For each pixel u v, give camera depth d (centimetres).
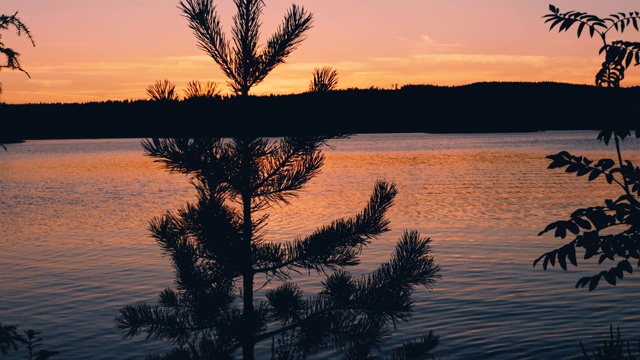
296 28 574
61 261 2530
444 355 1269
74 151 18300
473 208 4150
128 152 17038
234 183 562
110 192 5972
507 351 1291
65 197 5497
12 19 1064
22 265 2455
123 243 2977
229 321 575
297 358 588
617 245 460
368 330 579
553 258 472
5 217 4131
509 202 4478
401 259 600
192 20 570
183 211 566
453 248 2616
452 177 7031
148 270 2275
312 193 5484
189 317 592
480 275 2045
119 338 1454
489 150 13725
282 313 609
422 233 3078
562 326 1451
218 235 549
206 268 581
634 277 1911
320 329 575
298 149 563
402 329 1436
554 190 5344
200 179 555
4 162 12419
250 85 572
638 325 1434
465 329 1445
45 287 2036
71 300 1847
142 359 1316
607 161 493
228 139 553
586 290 1781
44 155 15850
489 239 2861
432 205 4359
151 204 4825
